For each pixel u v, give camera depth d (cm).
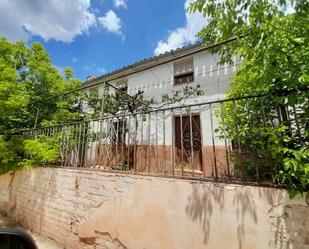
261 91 273
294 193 214
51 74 957
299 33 214
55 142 593
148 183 347
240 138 295
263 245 230
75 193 464
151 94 1004
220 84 816
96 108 918
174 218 307
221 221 264
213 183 279
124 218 367
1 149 659
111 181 402
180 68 955
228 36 243
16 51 891
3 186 725
